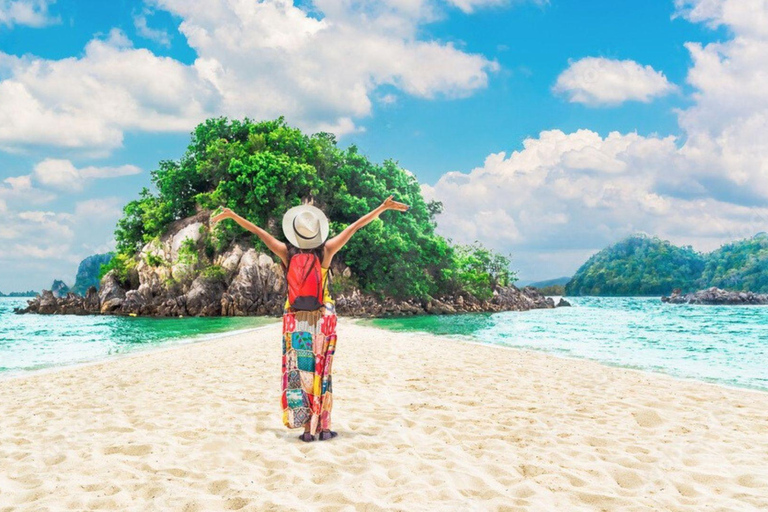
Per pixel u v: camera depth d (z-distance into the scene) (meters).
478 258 82.94
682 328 34.69
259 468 5.05
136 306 53.44
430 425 6.65
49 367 15.20
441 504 4.11
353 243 59.28
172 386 9.82
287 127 67.31
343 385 9.58
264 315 51.22
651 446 5.84
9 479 4.77
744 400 8.61
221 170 62.16
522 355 14.93
